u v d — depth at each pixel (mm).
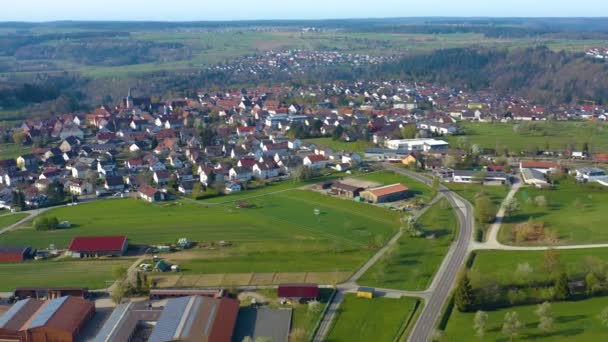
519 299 127438
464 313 124000
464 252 158125
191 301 125688
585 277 134750
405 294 134000
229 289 138250
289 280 143500
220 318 120625
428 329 117750
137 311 125812
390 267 149625
